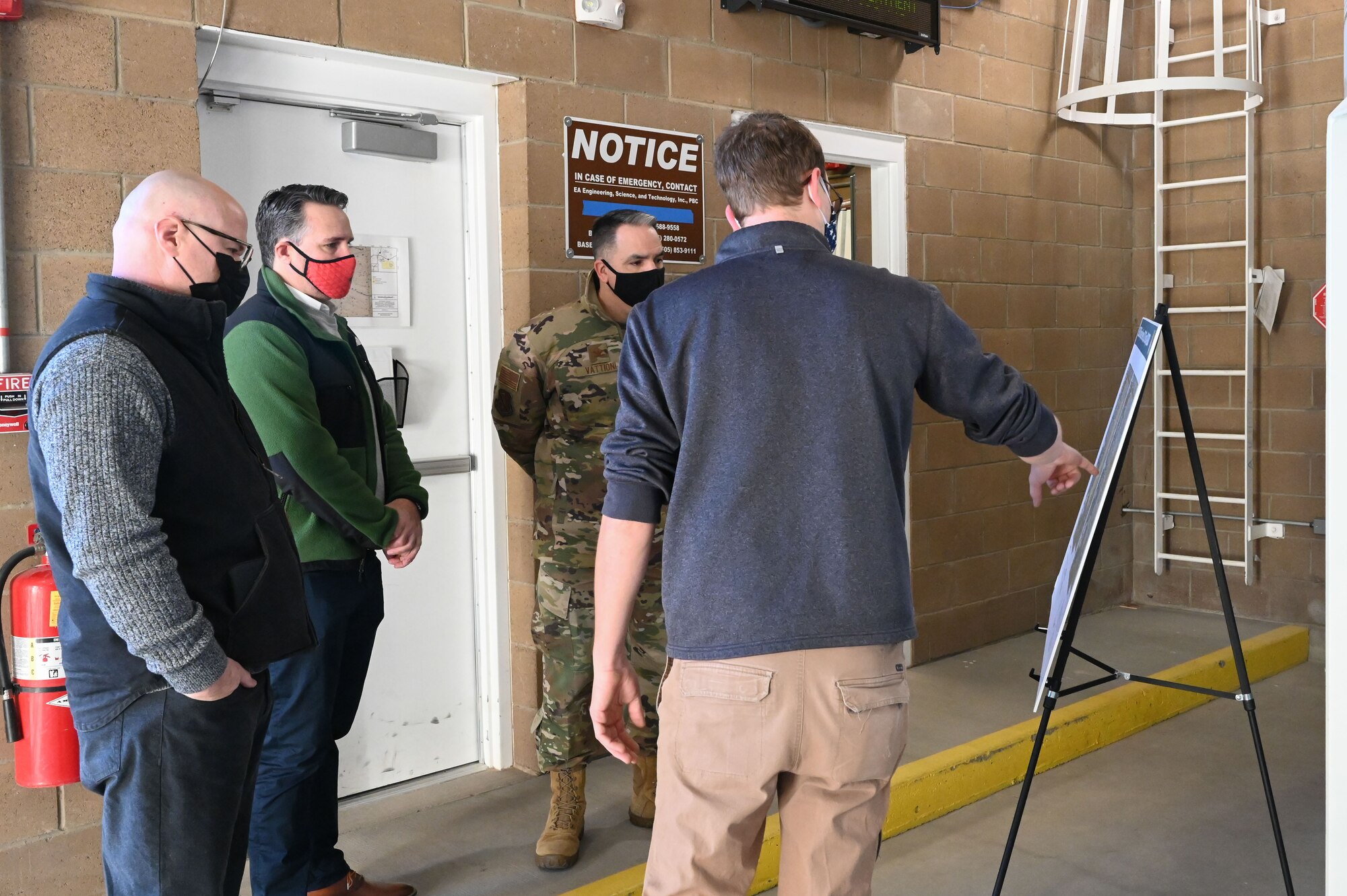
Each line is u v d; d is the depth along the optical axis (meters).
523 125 3.18
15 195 2.31
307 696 2.27
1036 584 4.98
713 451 1.55
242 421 1.82
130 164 2.46
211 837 1.66
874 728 1.52
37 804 2.40
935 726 3.70
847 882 1.54
